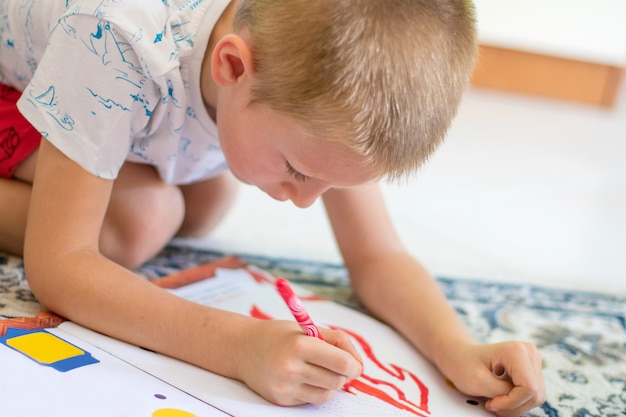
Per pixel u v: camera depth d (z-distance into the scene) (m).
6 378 0.59
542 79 3.04
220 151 0.95
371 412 0.69
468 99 3.00
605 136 2.67
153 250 1.02
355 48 0.61
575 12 2.86
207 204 1.19
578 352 0.94
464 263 1.27
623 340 1.00
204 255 1.14
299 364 0.65
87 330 0.74
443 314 0.85
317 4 0.62
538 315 1.05
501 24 2.88
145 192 0.99
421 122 0.64
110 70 0.75
